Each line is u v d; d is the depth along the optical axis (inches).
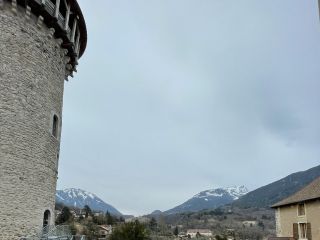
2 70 725.3
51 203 815.7
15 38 754.2
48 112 821.2
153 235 3430.1
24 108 751.1
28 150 747.4
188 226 7367.1
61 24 861.8
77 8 886.4
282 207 1825.8
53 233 770.8
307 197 1558.8
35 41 795.4
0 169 688.4
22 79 756.0
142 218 5428.2
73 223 3622.0
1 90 717.9
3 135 704.4
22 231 708.0
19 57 756.6
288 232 1745.8
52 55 850.1
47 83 826.2
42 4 778.2
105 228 3779.5
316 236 1508.4
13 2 744.3
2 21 739.4
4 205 682.2
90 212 5324.8
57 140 866.1
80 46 1037.8
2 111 711.7
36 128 775.1
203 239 4670.3
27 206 727.7
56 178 854.5
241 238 5246.1
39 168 772.0
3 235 671.1
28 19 776.9
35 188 754.2
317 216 1509.6
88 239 3073.3
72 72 1003.9
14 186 706.2
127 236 2135.8
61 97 899.4
